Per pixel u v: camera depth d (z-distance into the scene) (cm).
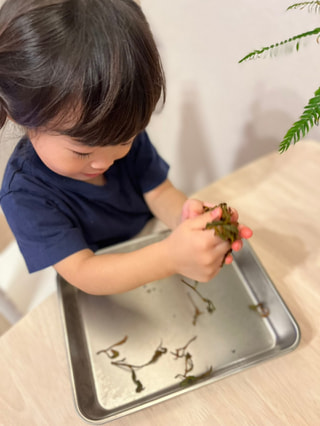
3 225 75
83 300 61
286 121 97
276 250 64
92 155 47
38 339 56
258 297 59
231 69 98
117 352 55
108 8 38
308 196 72
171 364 53
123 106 40
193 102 115
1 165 74
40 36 37
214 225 48
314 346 52
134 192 75
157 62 43
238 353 53
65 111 40
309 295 58
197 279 53
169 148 135
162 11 100
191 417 47
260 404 47
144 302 60
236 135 114
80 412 45
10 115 44
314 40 77
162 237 66
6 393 51
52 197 60
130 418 47
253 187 75
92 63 37
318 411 46
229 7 85
